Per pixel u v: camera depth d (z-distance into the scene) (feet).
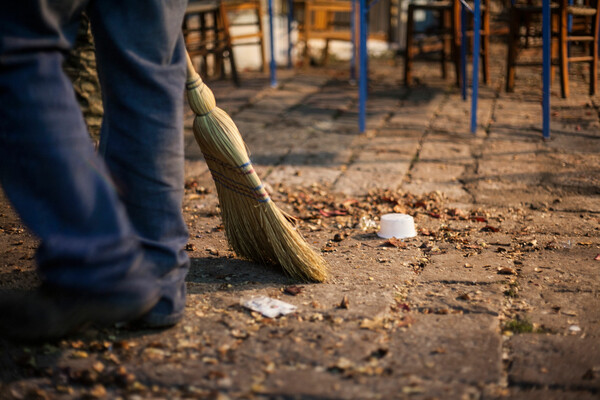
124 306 5.36
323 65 28.14
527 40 22.12
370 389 5.84
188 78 7.95
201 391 5.82
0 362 6.21
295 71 26.76
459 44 22.72
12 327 6.03
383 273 8.78
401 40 32.32
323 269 8.46
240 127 18.26
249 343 6.66
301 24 27.07
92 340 6.68
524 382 6.02
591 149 15.42
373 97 21.95
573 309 7.64
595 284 8.38
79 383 5.96
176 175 6.68
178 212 6.79
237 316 7.29
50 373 6.09
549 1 15.53
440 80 24.56
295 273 8.41
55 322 5.60
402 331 6.97
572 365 6.32
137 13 6.16
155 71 6.31
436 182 13.61
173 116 6.52
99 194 5.38
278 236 8.32
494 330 7.01
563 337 6.91
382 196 12.71
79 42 11.91
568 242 10.09
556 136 16.57
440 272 8.82
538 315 7.48
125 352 6.47
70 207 5.29
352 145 16.48
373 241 10.22
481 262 9.23
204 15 23.32
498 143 16.20
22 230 10.16
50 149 5.35
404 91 22.82
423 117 19.04
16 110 5.36
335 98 21.80
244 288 8.17
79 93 12.15
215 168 8.54
